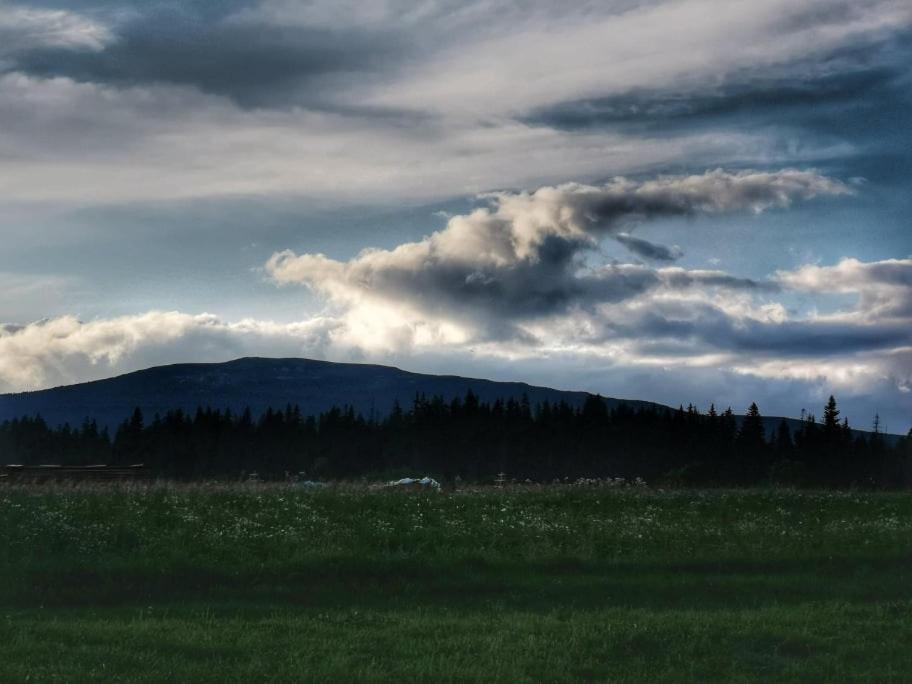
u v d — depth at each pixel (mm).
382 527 26062
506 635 15875
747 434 109562
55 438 123000
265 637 15445
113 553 22406
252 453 115812
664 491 37250
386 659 14188
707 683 13469
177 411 122938
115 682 12547
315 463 108500
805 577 23156
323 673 13195
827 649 15250
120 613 18344
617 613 18328
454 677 13250
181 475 107938
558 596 21062
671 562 24031
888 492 40375
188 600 19969
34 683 12383
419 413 119438
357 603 20094
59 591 20094
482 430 114875
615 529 27391
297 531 25422
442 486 42250
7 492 28000
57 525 23391
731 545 25750
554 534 26484
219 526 25500
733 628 16328
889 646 15344
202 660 14008
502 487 38125
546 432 115000
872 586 22500
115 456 117500
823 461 100500
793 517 31219
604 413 118062
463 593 21266
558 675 13578
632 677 13633
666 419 114062
